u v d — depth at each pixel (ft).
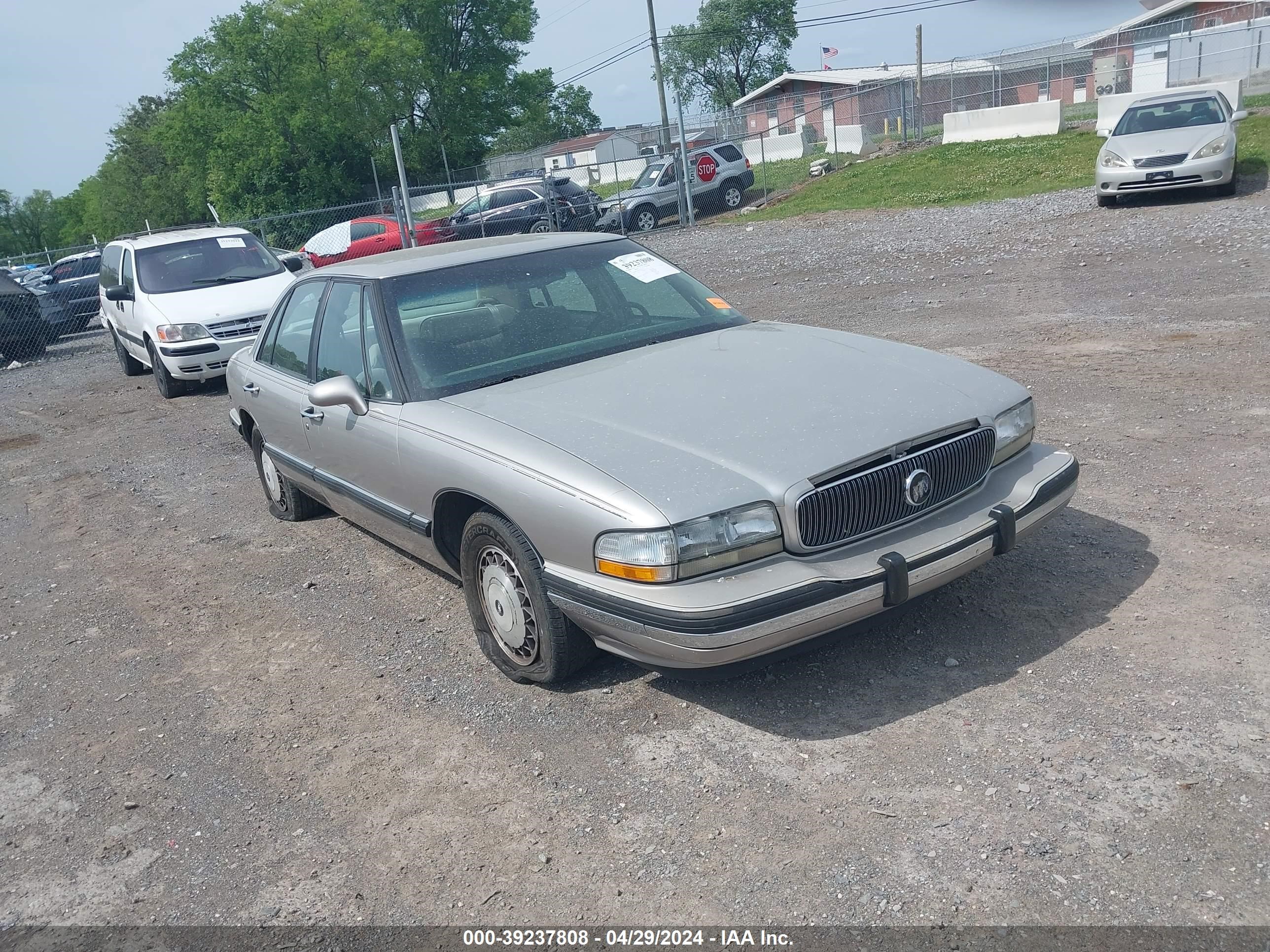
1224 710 10.79
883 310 36.81
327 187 174.70
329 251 76.59
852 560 11.21
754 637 10.56
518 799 11.03
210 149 177.27
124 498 25.91
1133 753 10.31
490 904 9.49
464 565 13.66
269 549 20.34
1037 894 8.66
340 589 17.72
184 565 20.13
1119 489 17.22
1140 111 52.85
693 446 11.58
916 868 9.16
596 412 12.66
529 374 14.46
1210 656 11.82
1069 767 10.23
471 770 11.69
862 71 183.52
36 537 23.49
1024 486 12.64
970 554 11.75
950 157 81.20
